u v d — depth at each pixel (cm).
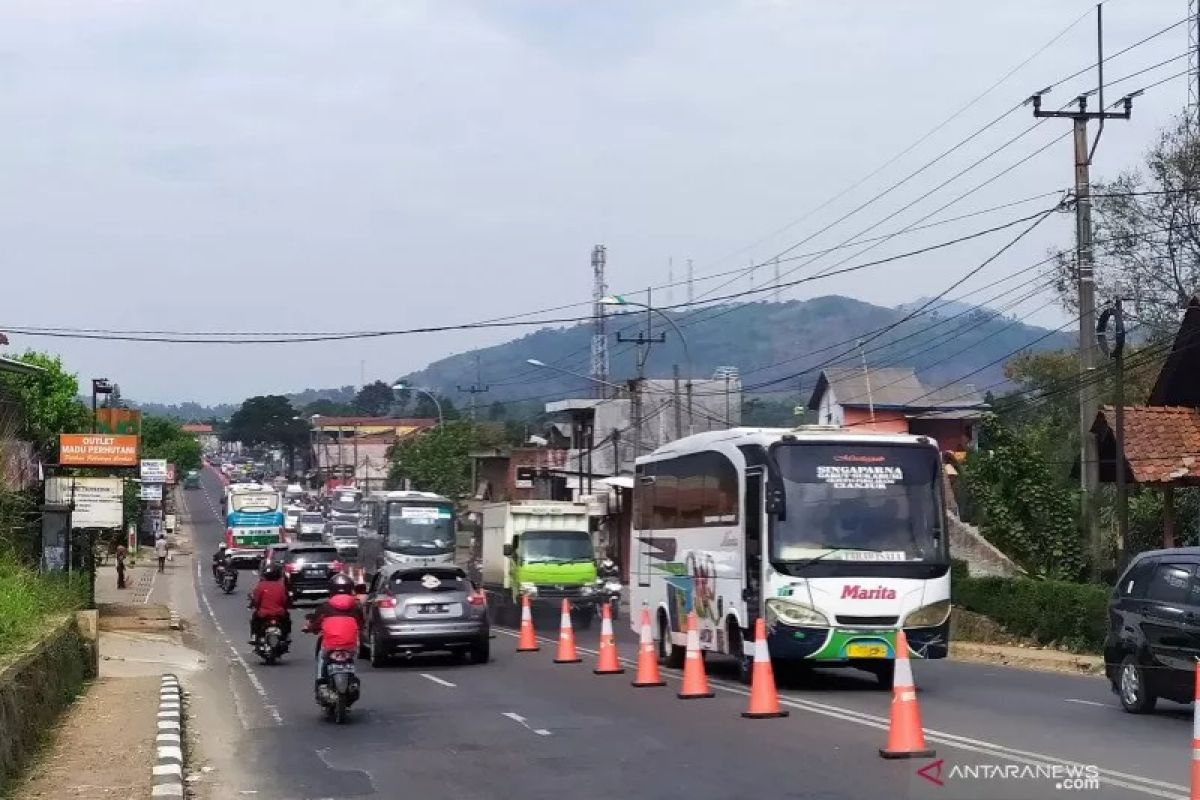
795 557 1841
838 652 1827
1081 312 2905
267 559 4781
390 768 1329
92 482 3519
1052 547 3241
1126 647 1633
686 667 1850
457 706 1828
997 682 2123
